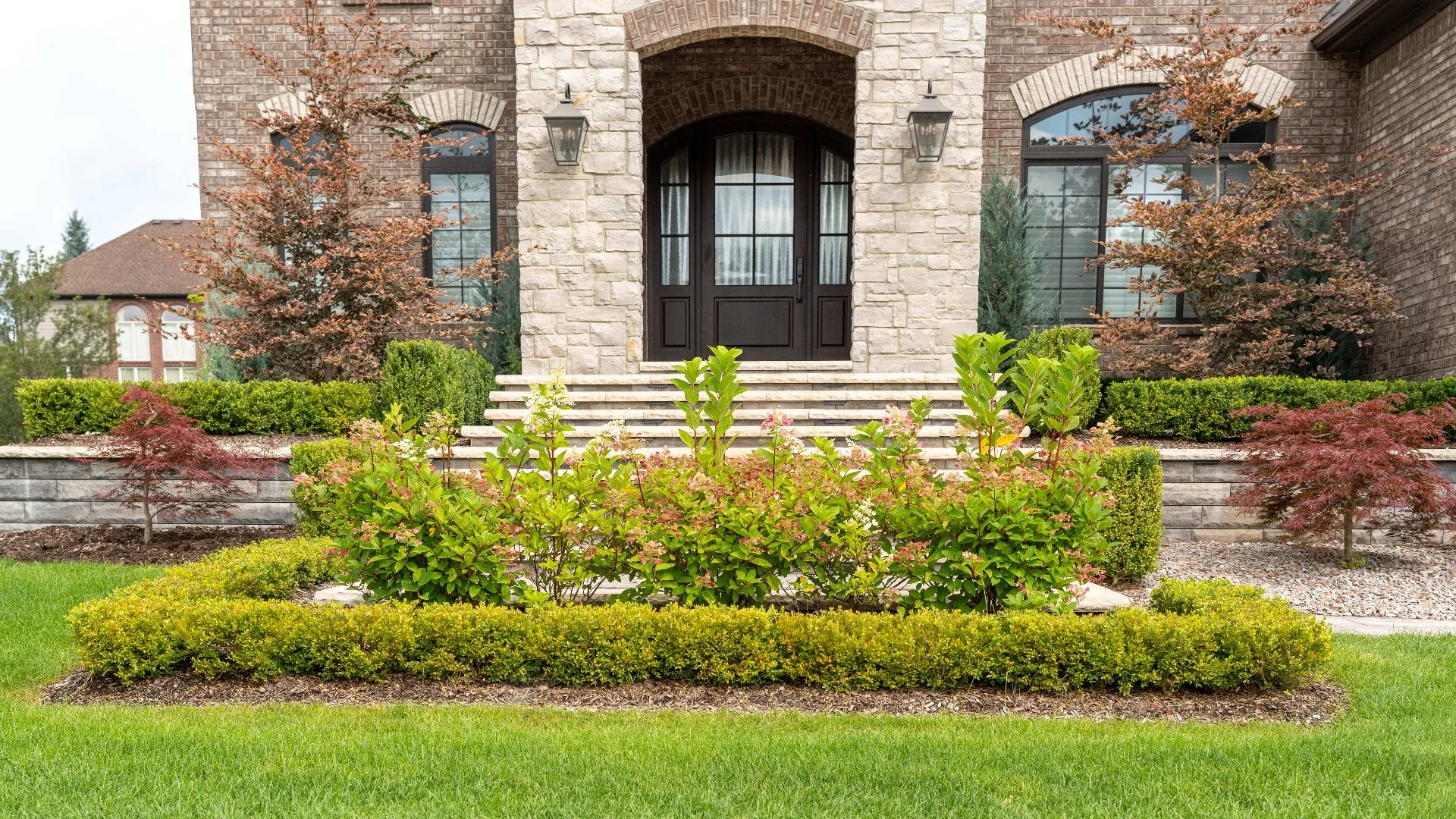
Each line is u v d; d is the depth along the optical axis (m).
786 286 11.37
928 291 9.19
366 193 9.03
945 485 4.16
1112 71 10.45
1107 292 10.80
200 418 8.27
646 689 3.72
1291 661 3.68
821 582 4.25
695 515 4.02
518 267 10.60
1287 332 9.18
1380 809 2.59
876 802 2.62
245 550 5.14
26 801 2.62
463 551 4.05
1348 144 10.45
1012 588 4.16
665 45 9.20
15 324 27.48
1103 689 3.75
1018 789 2.72
